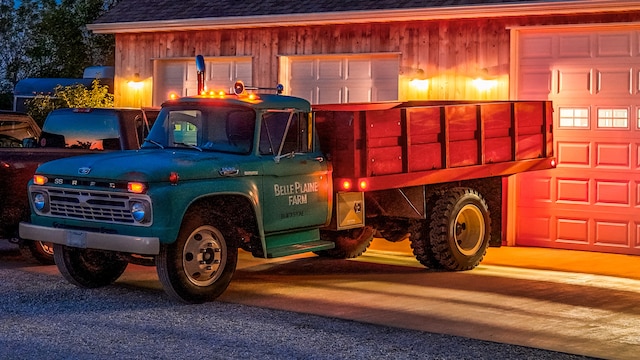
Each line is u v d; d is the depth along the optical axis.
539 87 13.42
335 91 15.35
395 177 10.52
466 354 7.11
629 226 12.87
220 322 8.12
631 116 12.81
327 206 10.20
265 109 9.60
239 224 9.51
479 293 9.72
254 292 9.66
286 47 15.63
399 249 13.31
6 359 6.83
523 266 11.71
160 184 8.66
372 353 7.10
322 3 15.27
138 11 17.16
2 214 10.80
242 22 15.66
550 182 13.41
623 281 10.62
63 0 30.59
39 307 8.73
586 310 8.91
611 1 12.42
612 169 12.98
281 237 9.84
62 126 11.85
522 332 7.91
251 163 9.38
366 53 14.82
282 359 6.91
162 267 8.76
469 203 11.29
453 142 11.25
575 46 13.16
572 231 13.30
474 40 13.82
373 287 10.02
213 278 9.08
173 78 16.98
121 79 17.38
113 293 9.49
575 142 13.21
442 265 11.12
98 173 8.93
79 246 9.02
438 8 13.77
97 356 6.93
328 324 8.08
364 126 10.15
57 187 9.26
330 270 11.24
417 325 8.12
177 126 9.91
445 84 14.09
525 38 13.52
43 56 30.14
